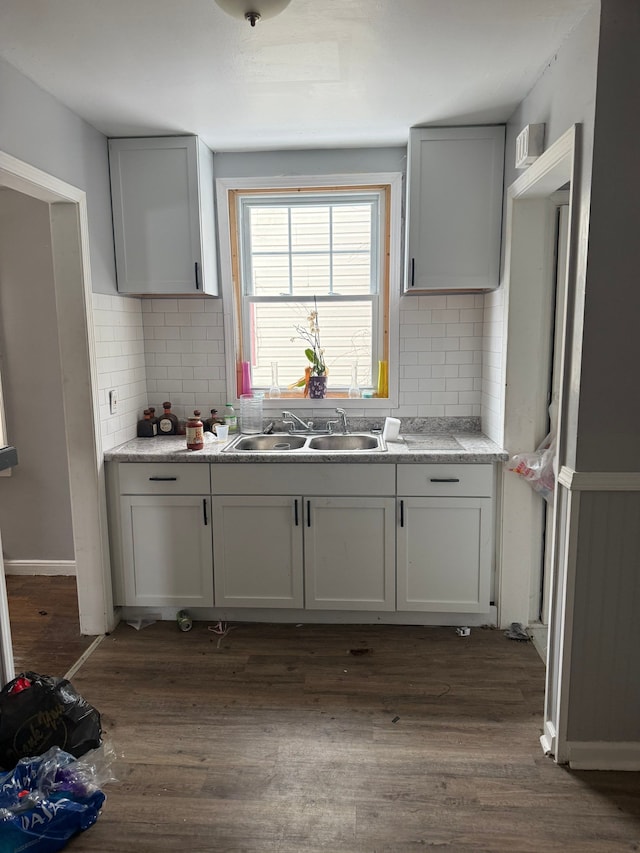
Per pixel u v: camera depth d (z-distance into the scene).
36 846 1.67
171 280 3.04
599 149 1.74
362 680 2.53
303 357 3.51
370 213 3.37
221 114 2.66
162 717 2.29
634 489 1.88
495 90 2.43
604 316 1.81
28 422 3.49
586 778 1.96
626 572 1.93
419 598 2.92
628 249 1.78
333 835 1.74
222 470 2.88
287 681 2.53
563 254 2.69
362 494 2.85
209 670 2.62
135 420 3.32
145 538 2.97
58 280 2.68
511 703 2.36
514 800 1.87
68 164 2.56
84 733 2.01
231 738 2.17
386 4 1.77
